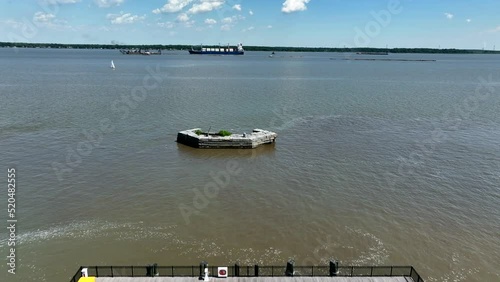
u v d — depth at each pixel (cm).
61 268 2528
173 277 2214
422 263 2633
